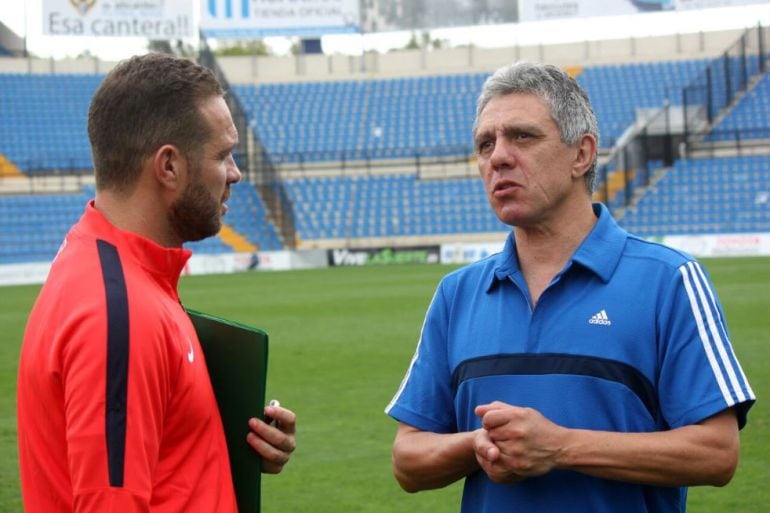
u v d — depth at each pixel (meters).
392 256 31.28
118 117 2.22
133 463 1.96
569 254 2.57
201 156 2.26
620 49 37.19
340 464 6.37
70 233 2.25
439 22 36.56
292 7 36.22
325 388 9.11
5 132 34.12
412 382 2.78
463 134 35.84
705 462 2.32
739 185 30.59
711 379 2.36
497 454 2.27
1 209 31.14
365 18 37.00
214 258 30.00
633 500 2.42
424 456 2.59
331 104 37.66
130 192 2.25
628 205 30.78
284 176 35.12
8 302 19.77
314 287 21.33
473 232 32.31
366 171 35.12
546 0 35.41
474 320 2.63
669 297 2.43
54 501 2.08
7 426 7.73
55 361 2.01
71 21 34.94
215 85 2.33
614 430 2.40
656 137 32.03
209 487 2.18
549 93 2.49
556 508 2.42
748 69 34.69
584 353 2.43
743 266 22.55
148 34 35.44
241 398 2.38
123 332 2.00
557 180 2.51
